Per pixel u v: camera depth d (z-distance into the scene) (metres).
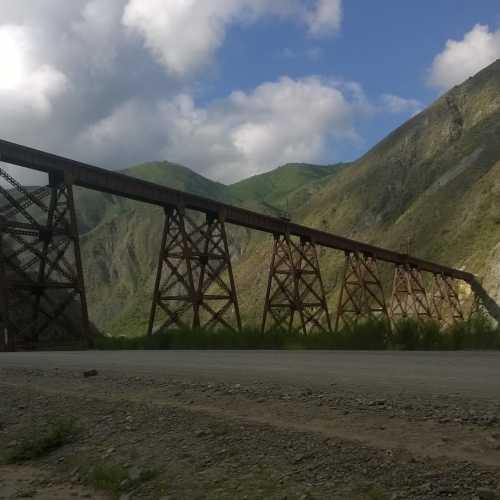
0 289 30.56
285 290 50.72
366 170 194.38
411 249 129.62
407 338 20.66
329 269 138.88
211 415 7.18
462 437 5.38
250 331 26.17
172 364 13.09
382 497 4.53
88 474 6.48
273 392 7.96
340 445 5.59
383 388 7.78
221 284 43.28
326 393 7.64
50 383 11.12
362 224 165.00
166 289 41.09
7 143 32.78
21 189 33.72
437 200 139.62
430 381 8.30
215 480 5.46
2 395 10.49
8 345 29.89
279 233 52.94
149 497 5.52
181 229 42.03
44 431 8.09
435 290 97.19
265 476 5.31
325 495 4.74
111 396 9.14
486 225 112.69
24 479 6.73
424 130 186.38
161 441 6.72
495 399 6.59
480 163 139.62
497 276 87.81
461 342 19.86
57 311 33.66
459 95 188.12
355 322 23.36
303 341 23.83
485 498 4.23
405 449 5.24
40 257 33.41
